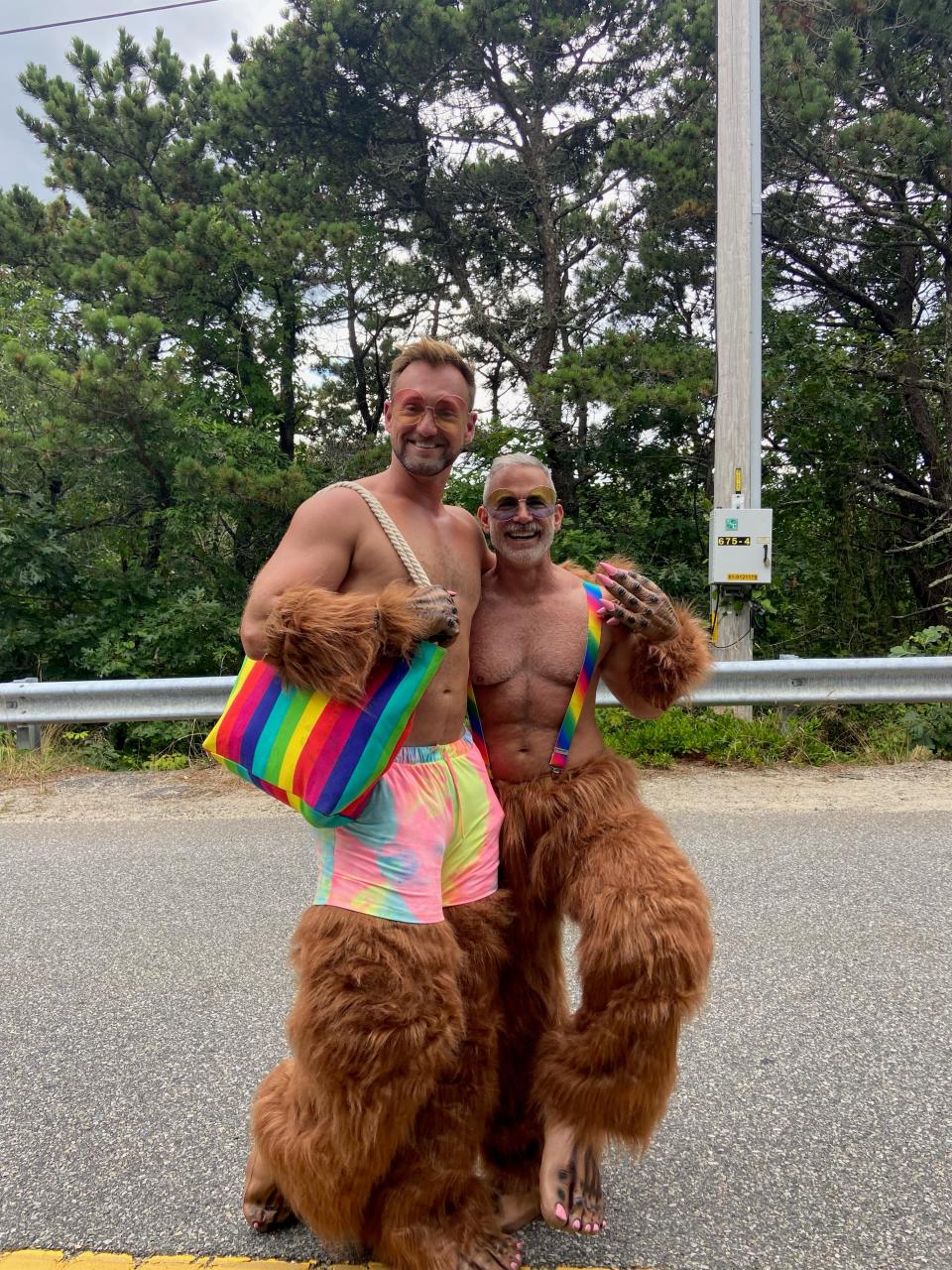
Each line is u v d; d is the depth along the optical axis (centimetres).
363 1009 166
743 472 712
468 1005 185
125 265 1289
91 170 1504
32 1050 286
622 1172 223
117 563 1373
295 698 172
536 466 204
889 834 482
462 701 200
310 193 1401
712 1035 284
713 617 718
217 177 1496
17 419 1180
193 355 1509
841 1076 262
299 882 430
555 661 203
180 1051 283
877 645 1122
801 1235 200
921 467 1356
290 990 322
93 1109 253
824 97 1103
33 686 641
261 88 1356
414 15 1227
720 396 720
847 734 710
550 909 203
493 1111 197
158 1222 207
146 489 1277
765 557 696
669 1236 201
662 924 174
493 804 198
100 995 321
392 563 189
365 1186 172
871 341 1336
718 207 716
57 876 446
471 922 188
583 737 208
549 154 1409
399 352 202
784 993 310
